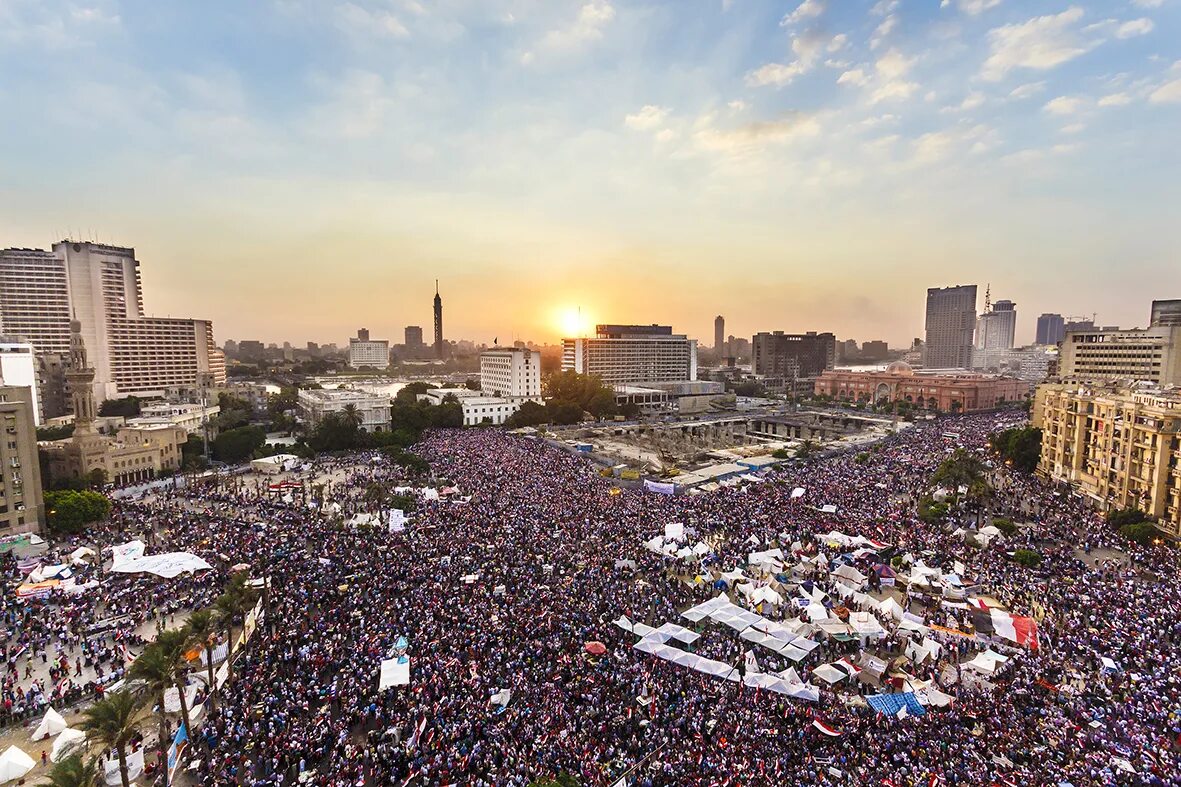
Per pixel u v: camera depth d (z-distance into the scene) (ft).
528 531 300.81
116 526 329.93
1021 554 266.98
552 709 156.15
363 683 170.91
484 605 217.97
